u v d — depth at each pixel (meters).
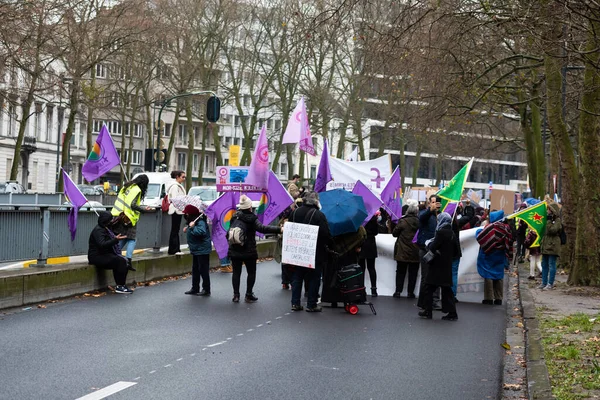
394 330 14.16
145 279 20.56
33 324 13.43
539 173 35.97
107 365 10.25
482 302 19.20
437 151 72.81
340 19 23.81
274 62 70.44
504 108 38.88
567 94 31.28
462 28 24.44
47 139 84.06
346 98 67.12
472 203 28.52
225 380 9.59
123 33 53.12
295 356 11.30
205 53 67.75
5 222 15.91
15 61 38.09
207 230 18.36
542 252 21.42
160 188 43.34
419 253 17.58
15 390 8.77
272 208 21.16
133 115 65.12
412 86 28.38
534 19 19.41
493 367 10.98
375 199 19.45
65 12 43.03
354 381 9.79
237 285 17.39
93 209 19.08
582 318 15.22
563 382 9.67
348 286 16.22
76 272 17.25
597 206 21.03
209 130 110.88
